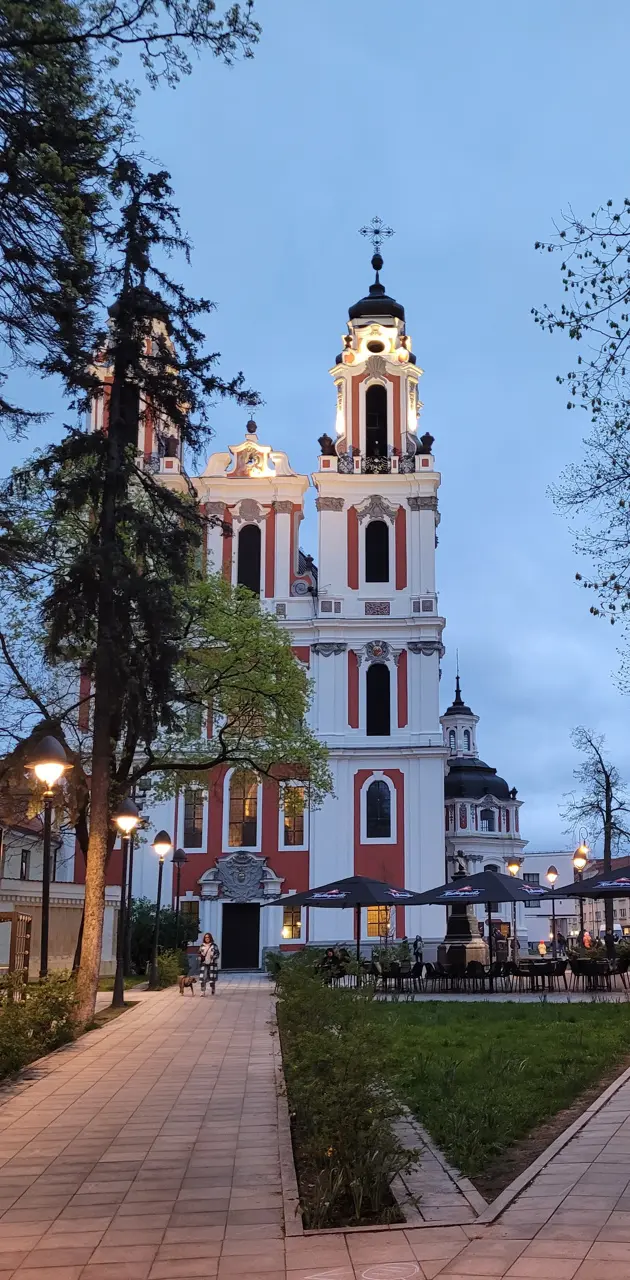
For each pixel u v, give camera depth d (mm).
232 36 14773
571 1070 14945
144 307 23766
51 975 21531
